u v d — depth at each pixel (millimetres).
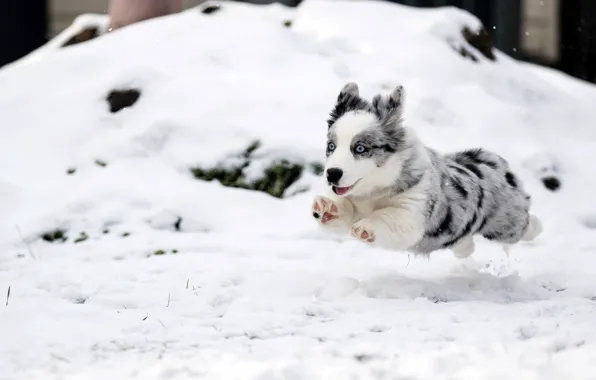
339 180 8781
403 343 7754
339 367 7031
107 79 15992
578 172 15383
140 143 14320
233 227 12875
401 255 11719
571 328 8195
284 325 8438
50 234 12594
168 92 15328
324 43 17125
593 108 18141
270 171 13891
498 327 8258
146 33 17344
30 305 9164
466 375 6766
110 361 7379
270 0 25938
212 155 14125
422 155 9242
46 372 7102
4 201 13172
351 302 9273
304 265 11047
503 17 27312
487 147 14867
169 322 8562
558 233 13477
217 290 9766
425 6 26797
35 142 14641
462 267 10719
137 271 10648
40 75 16500
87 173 13961
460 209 9648
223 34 17000
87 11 31016
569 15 28688
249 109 14859
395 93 9102
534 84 18281
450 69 16641
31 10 30891
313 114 14758
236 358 7262
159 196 13273
